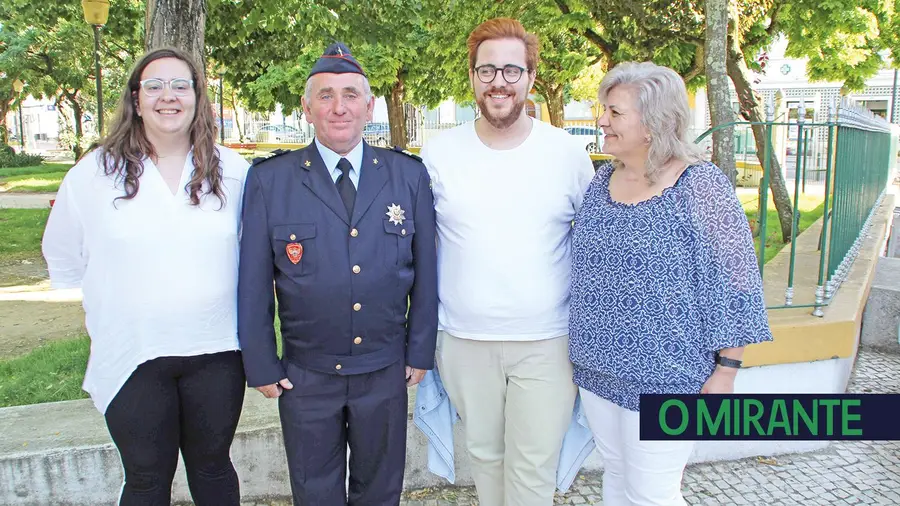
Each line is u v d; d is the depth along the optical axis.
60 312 6.19
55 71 25.42
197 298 2.17
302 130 33.53
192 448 2.37
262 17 8.26
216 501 2.43
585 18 9.37
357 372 2.32
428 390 2.72
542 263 2.43
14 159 28.12
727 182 2.12
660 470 2.25
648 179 2.17
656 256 2.12
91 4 10.23
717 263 2.09
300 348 2.33
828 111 3.59
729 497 3.11
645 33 8.75
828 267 3.72
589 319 2.27
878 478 3.24
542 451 2.51
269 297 2.29
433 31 11.88
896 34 13.16
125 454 2.22
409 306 2.50
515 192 2.41
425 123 31.03
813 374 3.40
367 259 2.28
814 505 3.04
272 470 3.04
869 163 5.88
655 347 2.14
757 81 10.43
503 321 2.42
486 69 2.36
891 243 9.07
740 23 9.02
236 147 32.16
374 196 2.33
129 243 2.11
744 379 3.33
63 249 2.26
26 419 3.17
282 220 2.26
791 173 12.51
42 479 2.87
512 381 2.53
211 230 2.19
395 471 2.47
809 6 9.15
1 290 7.11
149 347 2.15
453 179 2.46
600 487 3.23
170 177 2.20
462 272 2.45
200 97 2.21
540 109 28.62
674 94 2.12
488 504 2.71
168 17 4.35
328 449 2.39
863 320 5.05
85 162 2.19
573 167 2.49
